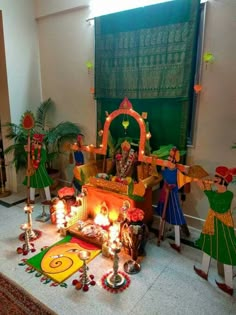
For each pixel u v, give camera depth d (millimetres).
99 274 1810
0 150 3340
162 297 1618
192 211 2506
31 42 3242
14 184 3361
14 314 1479
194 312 1514
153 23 2309
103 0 2643
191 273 1847
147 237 2139
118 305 1549
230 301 1600
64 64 3145
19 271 1823
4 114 3193
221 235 1650
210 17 2105
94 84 2865
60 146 3357
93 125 3059
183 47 2193
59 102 3330
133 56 2484
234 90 2098
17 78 3141
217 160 2285
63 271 1820
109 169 2635
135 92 2549
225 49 2082
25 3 3102
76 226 2311
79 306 1537
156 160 2137
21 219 2602
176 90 2299
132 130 2660
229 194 1604
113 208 2301
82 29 2873
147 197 2387
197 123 2332
